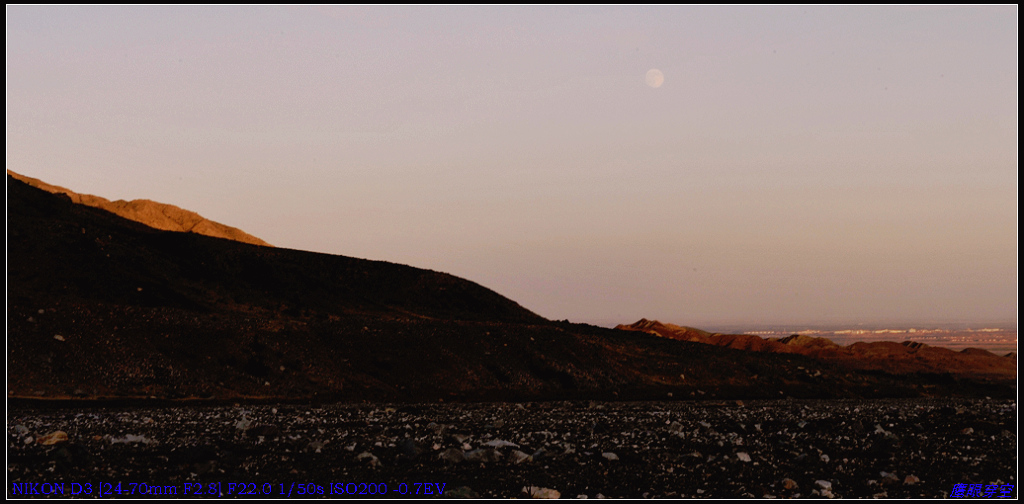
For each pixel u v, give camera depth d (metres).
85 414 33.22
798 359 97.00
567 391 67.19
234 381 51.41
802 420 32.16
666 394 70.06
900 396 80.56
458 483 19.38
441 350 67.31
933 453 24.30
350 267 111.38
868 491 19.75
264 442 23.72
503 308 115.31
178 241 96.31
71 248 73.19
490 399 60.28
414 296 109.00
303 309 79.00
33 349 44.59
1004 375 113.12
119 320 53.25
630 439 26.52
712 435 27.38
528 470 20.88
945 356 126.88
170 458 20.58
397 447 23.14
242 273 94.56
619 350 83.56
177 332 55.00
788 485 19.83
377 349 64.69
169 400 44.69
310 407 41.81
